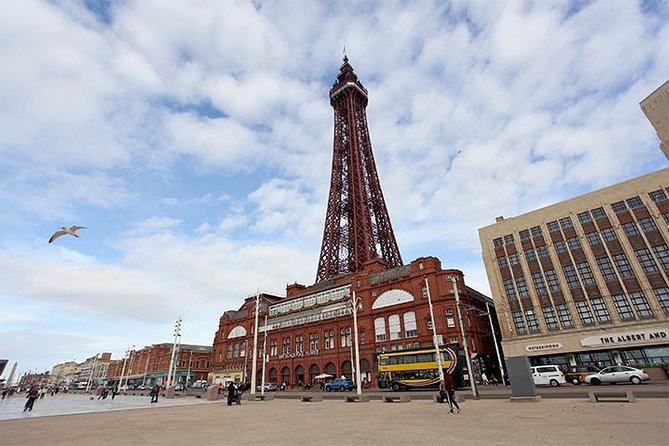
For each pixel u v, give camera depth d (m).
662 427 10.99
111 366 170.88
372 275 71.25
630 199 46.75
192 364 127.94
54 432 15.48
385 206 100.56
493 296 54.56
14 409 31.88
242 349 93.19
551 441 9.79
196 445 11.41
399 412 20.06
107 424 18.30
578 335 45.84
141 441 12.55
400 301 63.34
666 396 21.17
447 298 57.44
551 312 49.16
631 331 42.41
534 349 48.66
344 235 97.44
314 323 75.88
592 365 44.56
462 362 41.22
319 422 16.69
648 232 44.56
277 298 106.75
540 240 52.72
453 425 13.80
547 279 50.62
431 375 41.94
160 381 124.88
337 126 115.81
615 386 31.36
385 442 10.74
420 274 62.16
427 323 58.69
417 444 10.23
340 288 76.06
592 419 13.45
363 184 100.56
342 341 70.25
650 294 42.62
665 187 44.66
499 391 33.28
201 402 38.12
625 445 8.84
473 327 57.03
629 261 45.00
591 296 46.59
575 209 50.69
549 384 36.16
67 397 62.50
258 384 82.44
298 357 76.25
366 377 62.72
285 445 10.85
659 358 40.53
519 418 14.91
